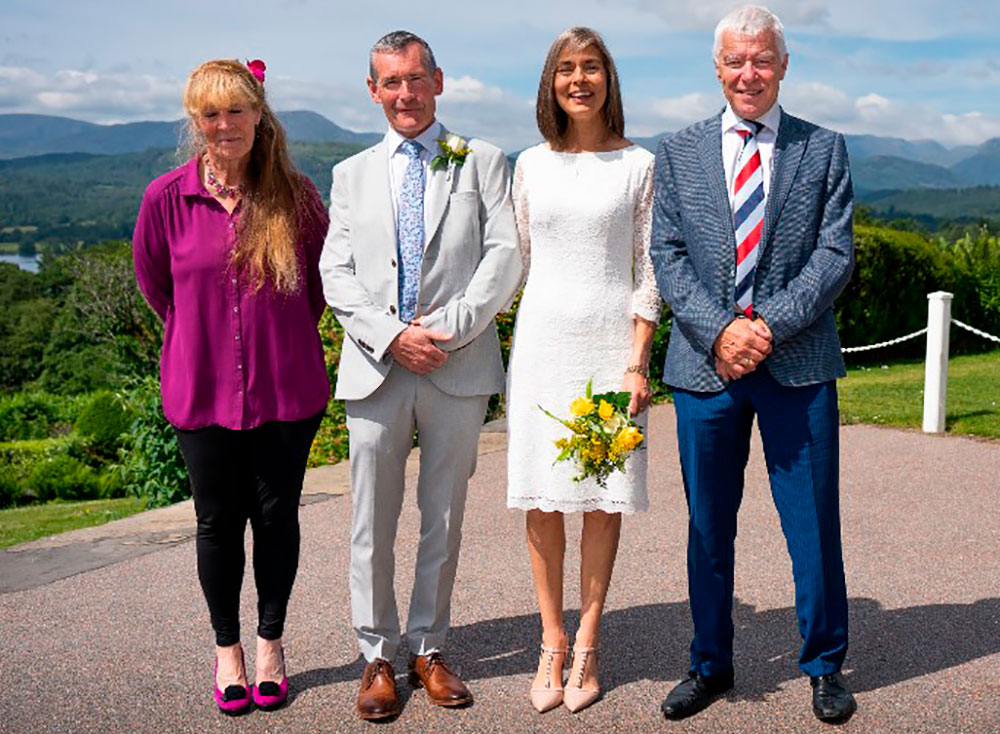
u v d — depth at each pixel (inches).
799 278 127.1
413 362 132.0
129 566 205.9
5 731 133.3
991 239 600.1
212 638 165.8
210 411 133.6
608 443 130.4
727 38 127.3
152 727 134.0
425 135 137.9
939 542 212.2
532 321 137.9
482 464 293.1
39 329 2000.5
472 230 136.3
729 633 138.3
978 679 143.5
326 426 347.6
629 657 154.3
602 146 138.7
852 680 143.9
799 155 129.1
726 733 129.3
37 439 959.0
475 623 169.8
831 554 132.3
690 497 137.3
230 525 137.7
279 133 134.6
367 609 138.5
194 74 129.8
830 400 131.3
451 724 133.2
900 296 540.1
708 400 133.6
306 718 135.9
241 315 133.3
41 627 172.4
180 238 133.4
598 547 139.9
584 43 132.7
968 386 424.2
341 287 135.0
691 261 133.2
